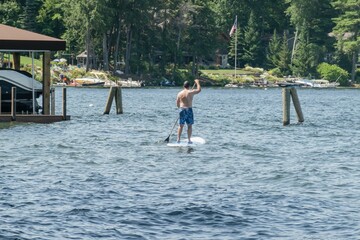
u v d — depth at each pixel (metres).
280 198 38.12
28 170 46.19
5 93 73.62
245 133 73.25
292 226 32.47
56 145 59.56
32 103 74.81
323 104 149.25
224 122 88.19
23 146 58.53
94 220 33.06
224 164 50.25
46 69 73.12
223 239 30.45
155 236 30.78
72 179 43.03
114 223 32.62
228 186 41.59
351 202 37.28
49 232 31.08
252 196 38.56
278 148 60.31
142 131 73.25
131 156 53.72
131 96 168.12
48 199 37.09
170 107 121.12
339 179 44.28
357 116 107.19
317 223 32.97
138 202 36.69
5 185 40.62
